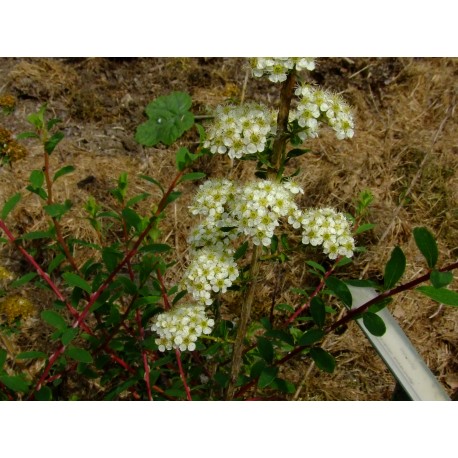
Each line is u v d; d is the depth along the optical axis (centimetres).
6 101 55
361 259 55
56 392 47
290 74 30
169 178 59
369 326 28
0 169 56
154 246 34
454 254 57
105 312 39
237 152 30
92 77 63
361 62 66
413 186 60
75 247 53
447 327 53
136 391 42
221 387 39
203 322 34
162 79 64
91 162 58
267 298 54
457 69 68
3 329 43
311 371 50
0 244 52
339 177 60
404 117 65
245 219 30
